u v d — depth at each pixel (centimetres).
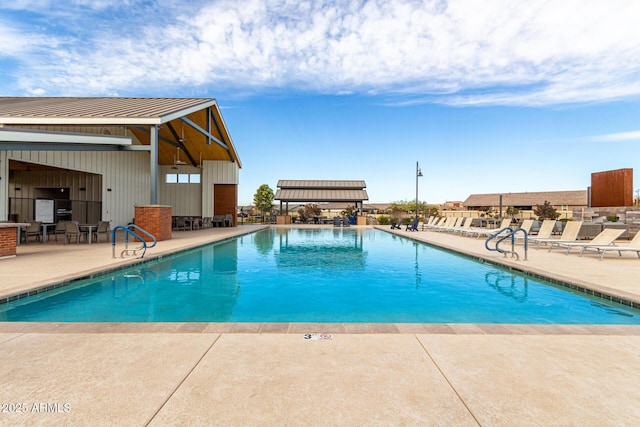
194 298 499
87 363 231
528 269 636
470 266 773
